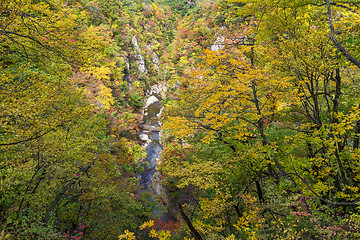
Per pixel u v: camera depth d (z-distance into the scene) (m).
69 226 6.56
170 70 41.09
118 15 35.66
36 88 3.63
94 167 7.32
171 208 11.64
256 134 6.03
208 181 4.77
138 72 36.78
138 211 9.85
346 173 5.01
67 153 5.05
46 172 4.63
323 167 4.75
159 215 10.47
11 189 3.62
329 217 3.48
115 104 22.38
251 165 5.59
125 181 9.74
